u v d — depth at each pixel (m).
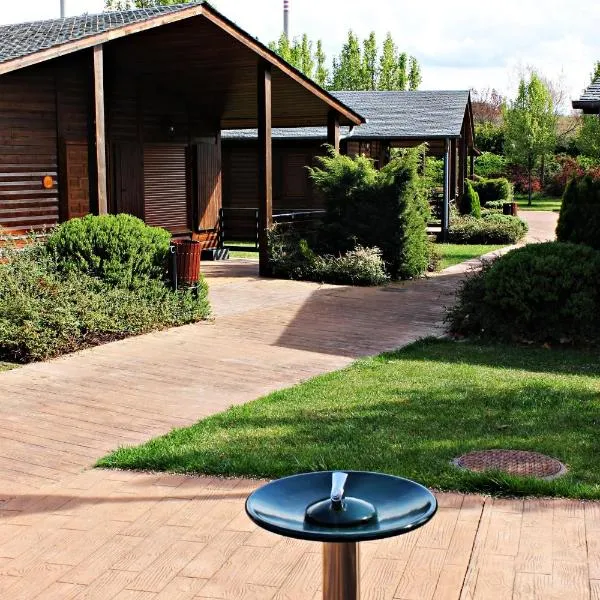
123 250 10.97
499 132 55.38
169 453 5.77
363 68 57.22
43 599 3.84
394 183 16.58
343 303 13.47
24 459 5.84
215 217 20.08
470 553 4.18
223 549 4.32
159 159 18.16
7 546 4.42
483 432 6.19
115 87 16.78
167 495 5.10
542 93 50.97
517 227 25.95
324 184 16.94
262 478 5.34
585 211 11.73
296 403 7.17
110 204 16.94
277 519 2.23
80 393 7.66
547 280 10.21
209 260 19.55
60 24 14.05
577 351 10.05
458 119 26.39
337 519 2.19
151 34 13.84
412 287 15.66
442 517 4.62
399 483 2.45
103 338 10.03
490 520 4.58
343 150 25.73
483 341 10.55
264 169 16.16
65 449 6.05
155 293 11.10
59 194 15.10
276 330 10.95
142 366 8.76
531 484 4.95
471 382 7.92
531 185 51.88
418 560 4.12
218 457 5.67
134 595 3.86
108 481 5.38
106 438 6.32
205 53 15.03
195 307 11.43
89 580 4.02
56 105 14.94
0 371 8.49
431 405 7.02
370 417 6.66
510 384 7.82
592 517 4.60
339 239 16.86
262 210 16.41
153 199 18.09
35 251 10.91
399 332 11.11
